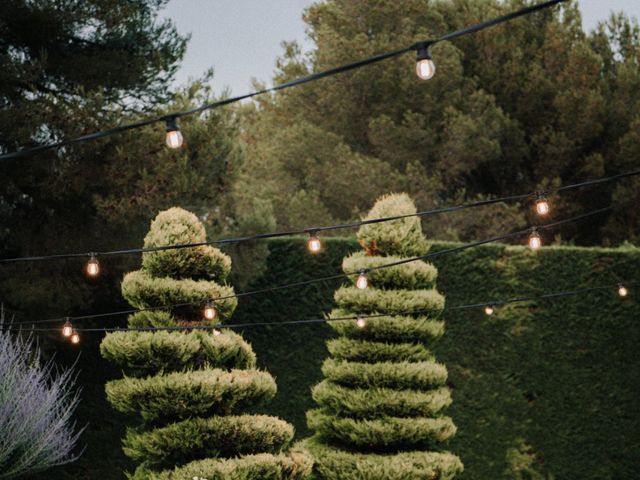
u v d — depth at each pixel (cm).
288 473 973
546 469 1290
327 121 2117
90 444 1290
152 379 952
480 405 1303
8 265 1162
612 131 2023
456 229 1944
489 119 1945
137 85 1261
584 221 2045
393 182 1941
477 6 2127
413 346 1118
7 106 1153
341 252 1343
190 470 915
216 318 1012
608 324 1306
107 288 1245
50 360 1213
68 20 1166
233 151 1245
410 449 1095
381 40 2022
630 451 1285
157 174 1152
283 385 1321
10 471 988
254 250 1297
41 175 1142
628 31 2138
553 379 1303
